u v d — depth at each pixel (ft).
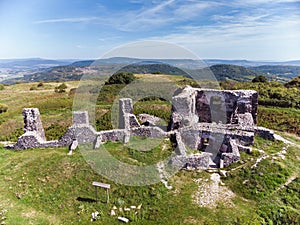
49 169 52.95
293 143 65.57
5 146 66.33
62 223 39.83
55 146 65.16
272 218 39.93
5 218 40.01
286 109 94.79
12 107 130.82
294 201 43.45
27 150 63.87
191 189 47.32
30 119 66.28
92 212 42.09
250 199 44.42
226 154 54.90
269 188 46.32
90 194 46.29
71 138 65.00
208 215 40.42
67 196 45.78
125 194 45.91
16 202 44.34
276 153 57.31
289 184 47.19
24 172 52.65
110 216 41.39
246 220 38.58
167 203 43.68
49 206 43.55
